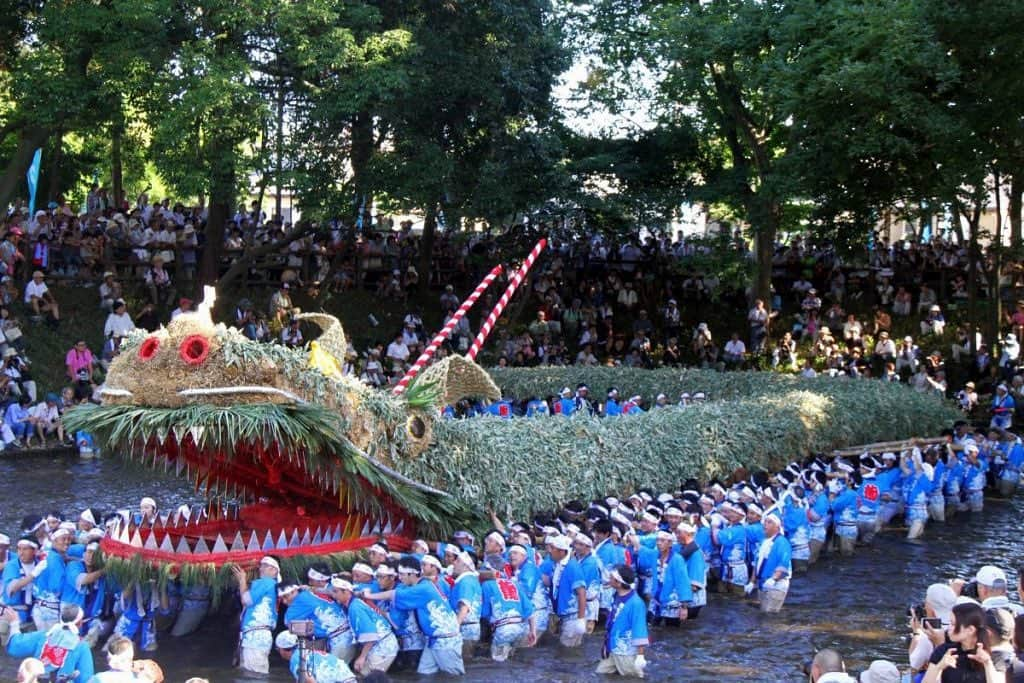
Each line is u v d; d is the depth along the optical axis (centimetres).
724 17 2833
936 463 1881
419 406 1255
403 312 3094
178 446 1198
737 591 1435
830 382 2333
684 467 1569
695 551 1308
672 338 2995
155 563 1123
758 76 2572
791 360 2925
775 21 2662
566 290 3222
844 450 1945
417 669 1123
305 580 1149
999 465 2125
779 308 3272
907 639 1264
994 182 3180
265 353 1136
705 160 3350
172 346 1121
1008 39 2406
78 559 1166
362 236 3120
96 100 2270
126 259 2780
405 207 2586
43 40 2286
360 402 1206
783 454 1775
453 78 2553
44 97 2214
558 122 2956
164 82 2198
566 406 2277
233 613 1252
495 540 1196
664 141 3244
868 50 2478
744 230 3091
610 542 1289
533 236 3070
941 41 2497
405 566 1110
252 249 2727
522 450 1369
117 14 2189
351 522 1226
